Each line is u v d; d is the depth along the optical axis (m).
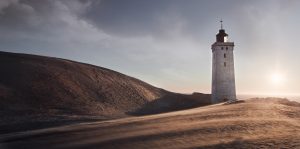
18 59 94.69
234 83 78.12
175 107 86.88
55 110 63.66
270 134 21.78
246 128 24.41
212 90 81.12
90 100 77.12
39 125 47.31
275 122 26.27
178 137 23.17
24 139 29.95
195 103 95.44
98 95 83.25
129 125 32.53
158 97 99.94
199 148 19.48
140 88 103.62
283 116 30.36
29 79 78.94
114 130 30.14
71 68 99.06
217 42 78.50
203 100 101.38
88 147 23.30
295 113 32.34
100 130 31.05
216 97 77.75
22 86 73.62
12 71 82.25
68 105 69.44
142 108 81.00
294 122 26.55
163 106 87.69
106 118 55.97
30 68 86.94
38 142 27.89
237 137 21.61
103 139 25.67
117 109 74.81
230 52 78.38
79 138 27.73
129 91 95.69
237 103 46.47
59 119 53.12
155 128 28.48
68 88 80.75
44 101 68.50
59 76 87.31
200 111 39.62
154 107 84.88
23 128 45.31
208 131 24.33
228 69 77.88
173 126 28.55
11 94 67.00
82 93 80.75
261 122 26.44
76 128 34.12
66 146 24.73
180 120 32.25
